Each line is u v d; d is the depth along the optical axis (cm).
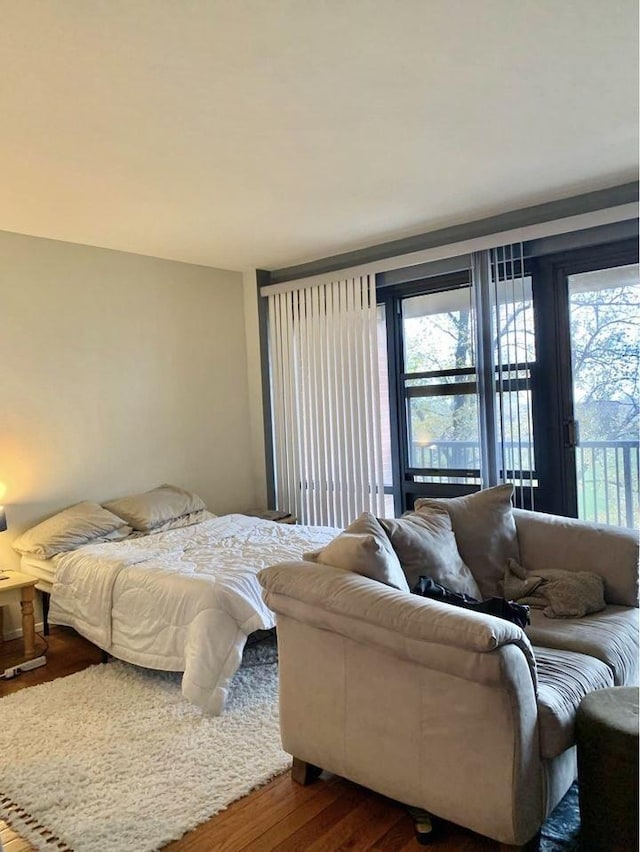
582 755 179
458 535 296
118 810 207
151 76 216
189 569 312
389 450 469
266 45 200
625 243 360
